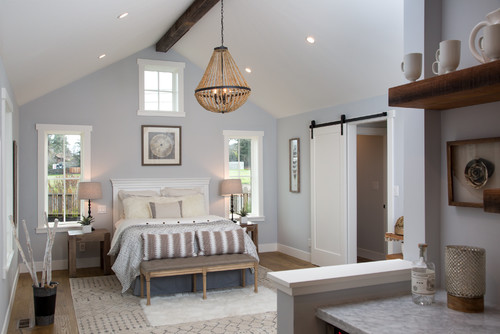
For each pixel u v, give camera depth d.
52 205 6.32
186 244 4.78
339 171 5.83
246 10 4.75
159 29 5.66
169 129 6.85
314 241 6.41
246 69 6.23
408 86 1.67
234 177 7.44
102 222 6.44
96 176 6.44
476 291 1.69
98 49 4.97
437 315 1.67
